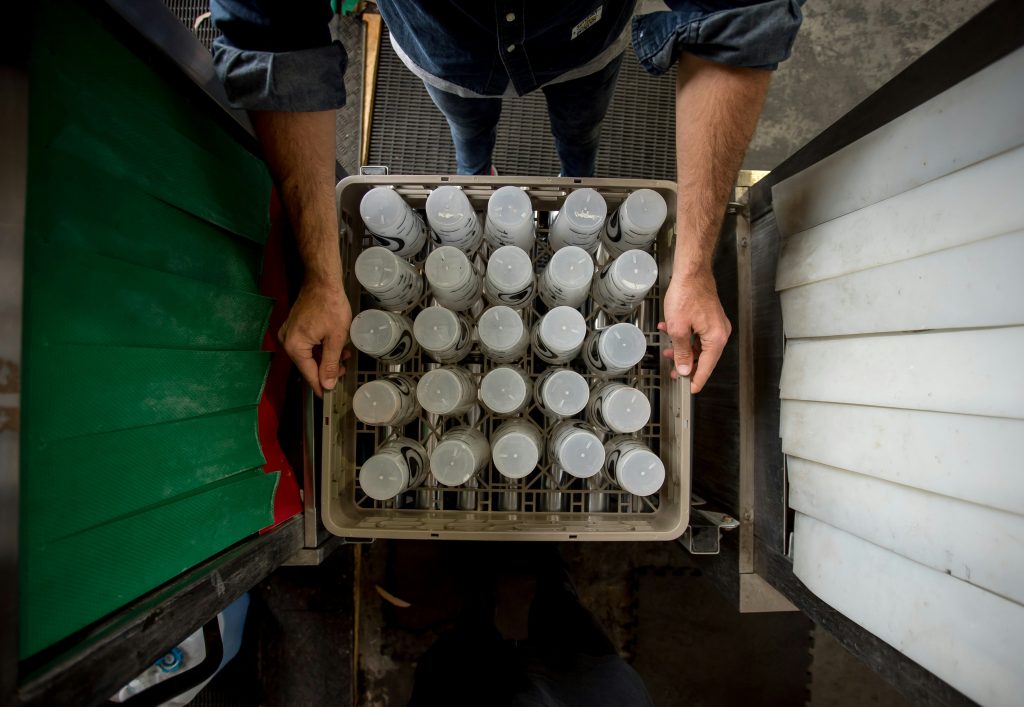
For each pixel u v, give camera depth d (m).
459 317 0.84
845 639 0.75
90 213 0.46
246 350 0.72
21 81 0.37
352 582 1.38
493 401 0.80
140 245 0.53
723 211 0.75
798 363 0.83
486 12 0.73
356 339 0.78
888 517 0.65
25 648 0.39
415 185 0.86
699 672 1.41
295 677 1.37
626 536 0.82
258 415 0.77
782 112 1.52
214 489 0.63
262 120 0.67
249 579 0.67
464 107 1.04
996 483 0.52
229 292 0.67
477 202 0.91
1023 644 0.49
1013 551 0.50
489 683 0.88
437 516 0.88
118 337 0.49
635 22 0.73
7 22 0.36
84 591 0.44
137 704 1.04
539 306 1.01
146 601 0.51
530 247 0.90
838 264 0.74
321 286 0.73
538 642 1.01
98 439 0.46
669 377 0.88
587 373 0.94
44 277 0.41
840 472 0.74
